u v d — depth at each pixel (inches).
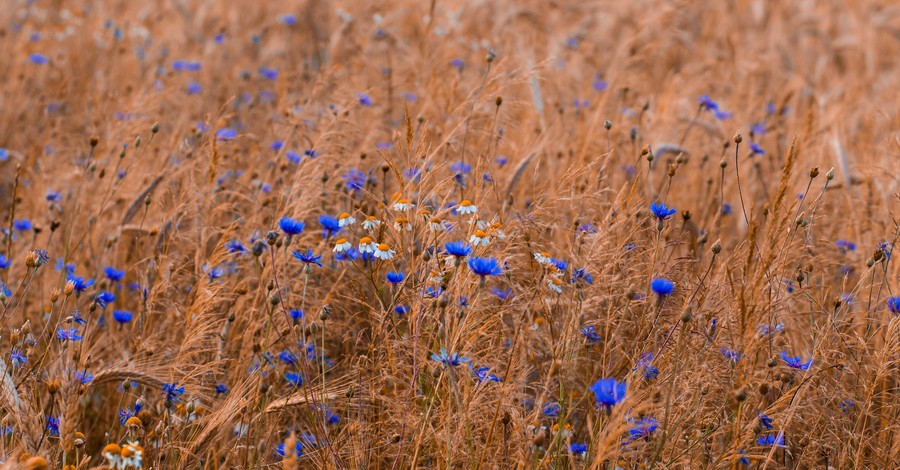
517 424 141.6
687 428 152.6
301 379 171.2
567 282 178.1
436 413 150.6
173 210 218.4
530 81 288.2
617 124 294.4
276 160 254.2
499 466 145.6
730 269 169.9
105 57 437.4
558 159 275.0
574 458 145.3
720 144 307.1
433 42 377.4
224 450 155.4
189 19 515.5
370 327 192.1
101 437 187.3
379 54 415.8
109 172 243.9
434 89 295.0
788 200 202.4
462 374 146.9
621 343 159.0
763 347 168.4
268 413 160.9
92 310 176.6
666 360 152.8
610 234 175.9
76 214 244.5
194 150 263.7
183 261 212.1
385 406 160.6
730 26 589.9
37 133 347.6
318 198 214.5
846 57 596.7
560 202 209.6
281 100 314.0
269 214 226.2
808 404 159.9
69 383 142.9
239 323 192.1
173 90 336.8
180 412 163.8
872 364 163.6
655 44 467.2
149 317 195.8
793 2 674.8
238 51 463.8
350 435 152.2
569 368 146.9
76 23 486.0
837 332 170.6
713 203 269.6
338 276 205.2
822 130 310.5
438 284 154.5
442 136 251.9
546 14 539.8
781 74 509.4
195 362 180.5
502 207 208.7
